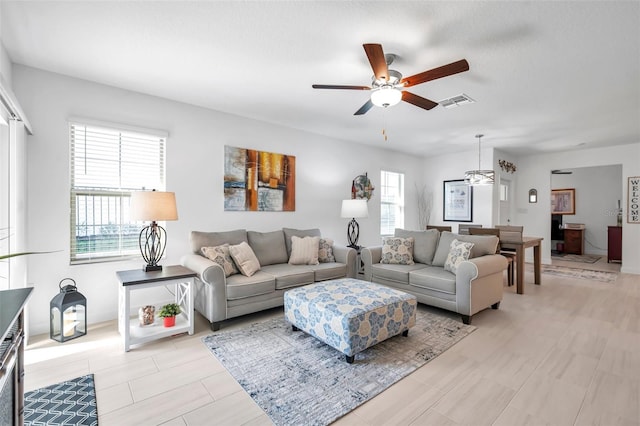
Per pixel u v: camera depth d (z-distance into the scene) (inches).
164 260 134.6
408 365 87.0
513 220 271.1
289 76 112.0
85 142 117.6
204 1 72.1
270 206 170.4
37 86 107.0
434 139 207.9
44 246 108.7
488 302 126.6
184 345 99.4
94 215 119.8
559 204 339.9
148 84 119.9
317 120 165.8
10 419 47.6
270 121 168.1
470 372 83.7
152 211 105.7
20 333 50.8
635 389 76.0
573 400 71.6
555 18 77.0
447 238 151.9
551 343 101.9
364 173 224.1
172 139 136.5
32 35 86.5
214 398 71.7
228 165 153.6
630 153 218.1
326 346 98.8
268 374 82.1
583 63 100.1
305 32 84.4
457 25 80.2
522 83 116.2
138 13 76.8
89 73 110.7
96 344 99.5
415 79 87.3
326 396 72.6
